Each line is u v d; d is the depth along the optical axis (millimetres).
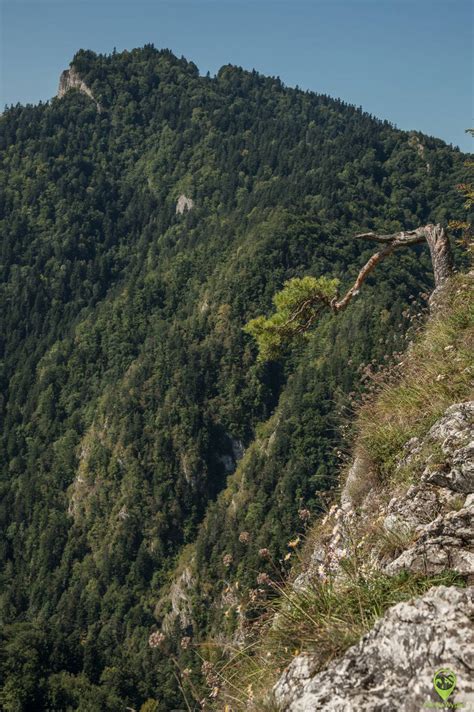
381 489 5762
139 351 196500
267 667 3707
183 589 133625
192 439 159500
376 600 3494
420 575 3594
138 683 79438
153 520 151875
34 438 189125
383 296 144375
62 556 155250
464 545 3674
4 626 84812
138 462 159375
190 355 171125
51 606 145875
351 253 193125
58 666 79312
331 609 3617
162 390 168875
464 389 5938
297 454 130500
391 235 11102
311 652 3307
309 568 4832
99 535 155250
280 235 189625
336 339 143000
